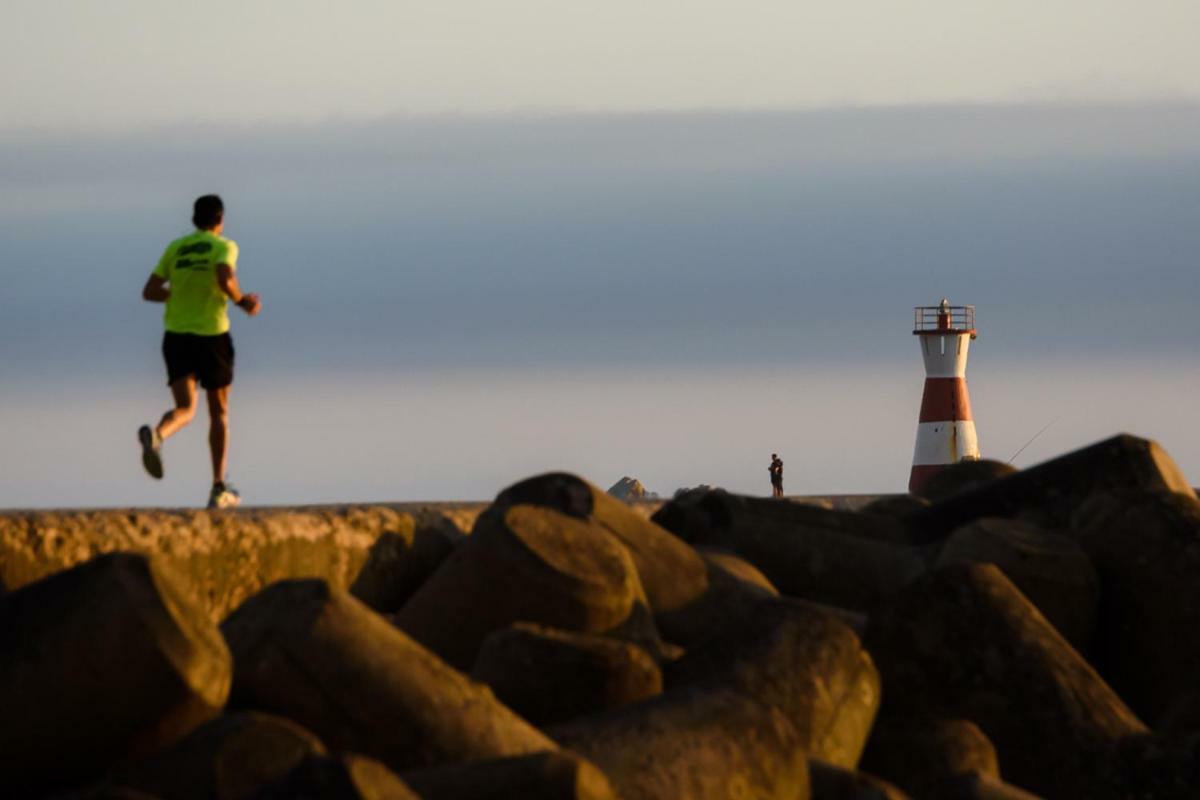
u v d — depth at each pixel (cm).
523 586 2480
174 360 3806
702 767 2011
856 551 3161
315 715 2034
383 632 2108
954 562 2670
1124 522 2906
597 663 2153
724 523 3142
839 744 2325
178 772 1791
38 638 1898
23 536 2628
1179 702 2680
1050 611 2822
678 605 2758
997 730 2500
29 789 1920
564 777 1770
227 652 1983
